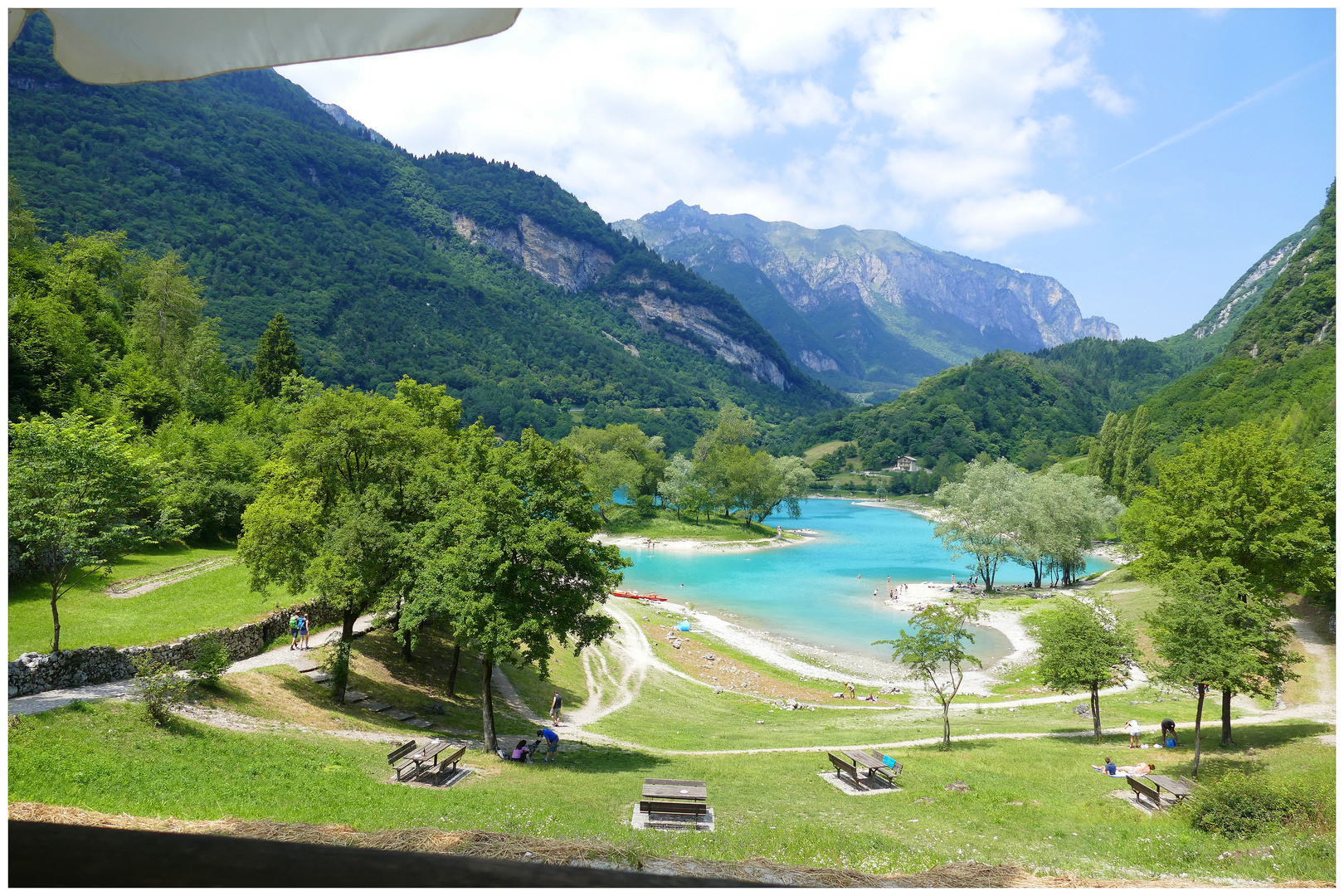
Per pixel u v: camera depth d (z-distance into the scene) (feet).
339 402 104.78
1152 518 125.18
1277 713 104.32
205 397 249.34
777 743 98.12
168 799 45.06
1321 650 128.57
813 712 126.52
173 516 130.00
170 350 263.49
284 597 119.65
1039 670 98.73
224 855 8.82
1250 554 112.88
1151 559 123.65
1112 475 430.61
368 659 108.06
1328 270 589.73
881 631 196.24
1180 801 61.21
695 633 187.62
